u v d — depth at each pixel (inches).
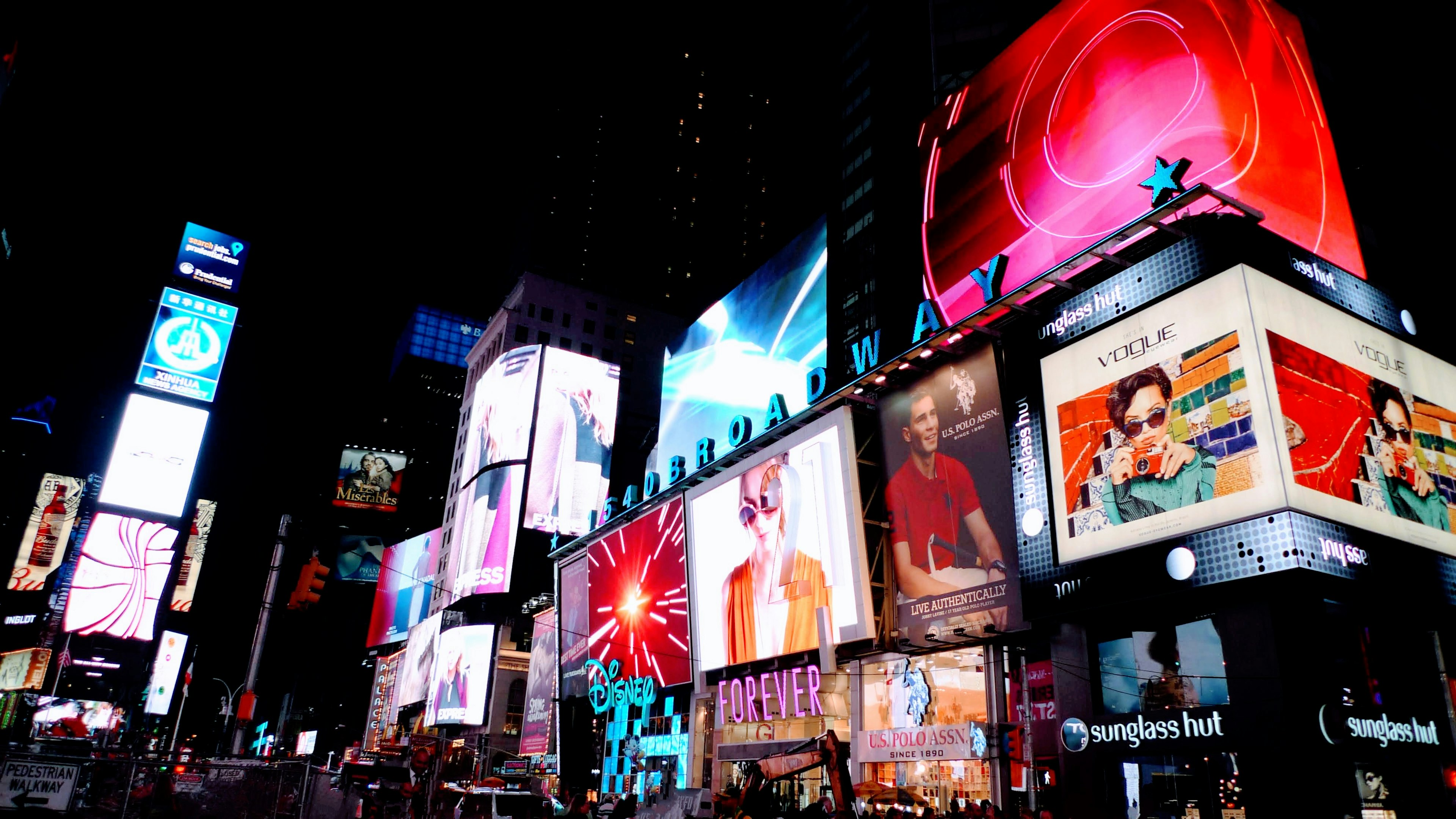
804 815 868.0
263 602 1957.4
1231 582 1067.3
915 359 1557.6
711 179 7372.1
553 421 4640.8
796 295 3503.9
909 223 3051.2
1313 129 1892.2
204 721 5920.3
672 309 6294.3
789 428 1866.4
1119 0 2063.2
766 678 1867.6
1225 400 1123.3
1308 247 1744.6
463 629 4333.2
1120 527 1205.7
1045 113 2153.1
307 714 7022.6
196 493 4121.6
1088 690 1216.8
